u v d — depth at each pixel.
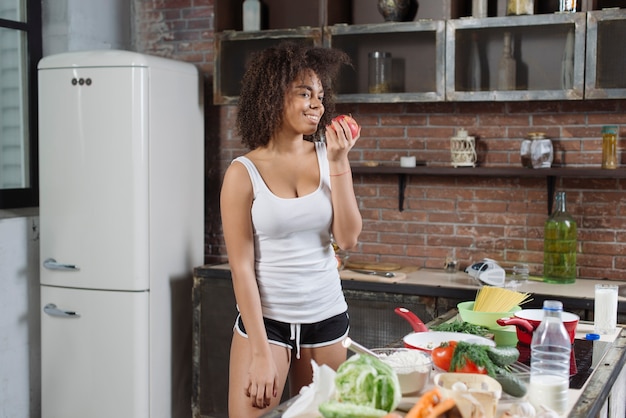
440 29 3.79
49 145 4.04
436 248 4.20
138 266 3.95
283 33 4.13
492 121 4.04
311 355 2.50
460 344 1.90
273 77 2.42
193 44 4.66
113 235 3.96
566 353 1.96
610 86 3.54
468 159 3.97
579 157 3.89
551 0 3.89
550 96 3.63
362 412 1.60
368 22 4.25
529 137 3.84
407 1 4.02
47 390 4.14
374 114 4.29
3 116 4.20
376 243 4.33
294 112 2.42
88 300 4.02
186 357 4.33
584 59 3.56
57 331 4.09
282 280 2.45
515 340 2.34
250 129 2.51
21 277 4.12
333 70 2.52
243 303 2.40
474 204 4.11
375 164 4.23
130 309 3.96
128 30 4.80
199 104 4.44
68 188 4.01
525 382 1.85
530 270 4.02
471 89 3.78
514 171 3.80
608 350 2.36
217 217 4.66
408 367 1.82
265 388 2.36
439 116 4.15
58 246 4.06
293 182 2.47
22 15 4.32
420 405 1.61
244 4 4.34
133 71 3.89
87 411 4.06
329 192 2.48
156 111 4.01
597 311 2.64
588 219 3.89
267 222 2.41
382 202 4.31
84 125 3.96
